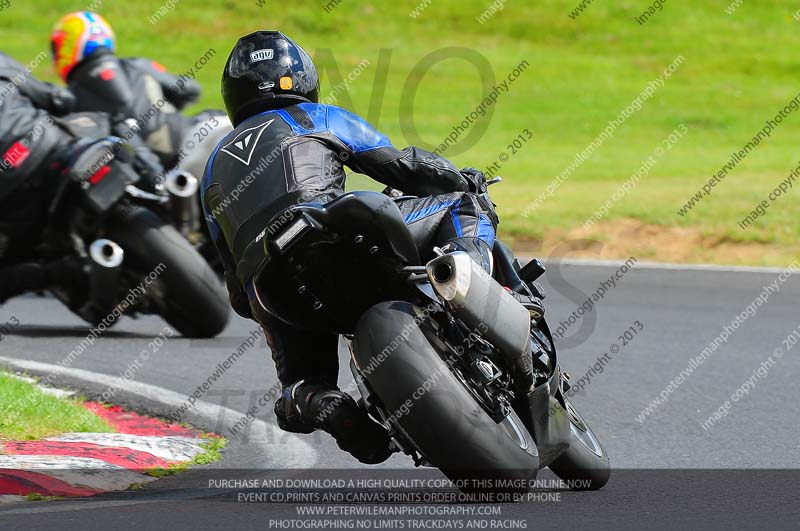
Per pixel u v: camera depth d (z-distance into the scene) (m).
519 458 15.38
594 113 81.88
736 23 103.50
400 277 15.72
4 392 21.55
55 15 99.88
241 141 16.44
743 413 24.03
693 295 38.97
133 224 28.67
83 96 31.17
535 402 16.28
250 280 16.03
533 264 17.81
